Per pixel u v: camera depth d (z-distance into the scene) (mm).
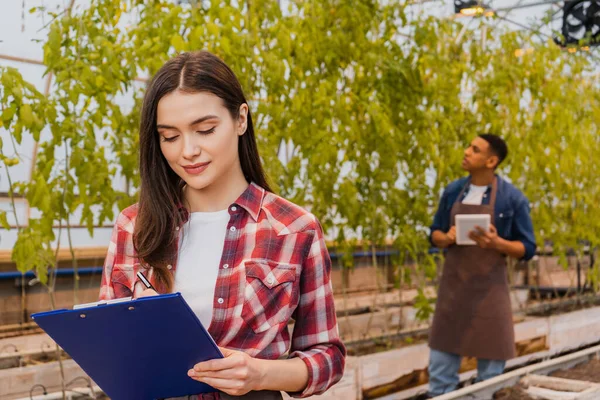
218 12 3307
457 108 5242
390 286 7238
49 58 3107
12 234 5773
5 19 5359
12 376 3396
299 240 1319
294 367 1268
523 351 5105
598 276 6859
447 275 3850
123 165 3443
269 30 3840
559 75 6000
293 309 1307
